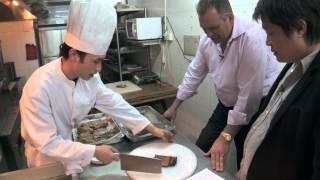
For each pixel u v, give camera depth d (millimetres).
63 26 3324
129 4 3357
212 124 1720
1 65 2996
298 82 811
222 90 1545
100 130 1430
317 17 711
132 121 1301
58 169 917
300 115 769
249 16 1682
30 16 3285
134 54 3363
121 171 1080
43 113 995
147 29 2615
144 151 1201
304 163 799
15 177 881
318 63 755
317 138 724
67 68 1055
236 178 1044
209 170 1062
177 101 1804
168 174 1035
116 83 2869
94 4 964
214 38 1364
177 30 2473
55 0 3252
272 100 988
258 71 1279
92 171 1084
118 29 2877
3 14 3215
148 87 2691
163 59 2801
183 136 1376
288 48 771
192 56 2312
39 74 1046
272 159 887
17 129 2355
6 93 2900
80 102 1137
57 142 1007
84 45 973
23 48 3396
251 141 1017
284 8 714
